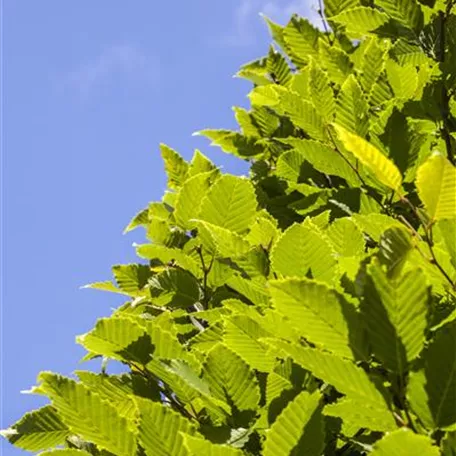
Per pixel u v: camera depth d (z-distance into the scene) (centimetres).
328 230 246
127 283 337
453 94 345
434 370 165
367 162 182
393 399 179
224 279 308
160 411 183
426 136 309
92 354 292
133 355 229
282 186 396
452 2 349
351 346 171
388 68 348
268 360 223
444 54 354
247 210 288
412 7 350
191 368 215
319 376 170
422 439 141
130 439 190
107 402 191
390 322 166
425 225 191
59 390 190
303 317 170
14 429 231
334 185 361
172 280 312
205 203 288
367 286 167
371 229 249
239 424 215
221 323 261
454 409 163
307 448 170
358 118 318
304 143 323
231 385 218
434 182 174
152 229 335
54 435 232
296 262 209
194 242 318
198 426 217
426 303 165
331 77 391
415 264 200
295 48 434
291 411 170
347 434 212
